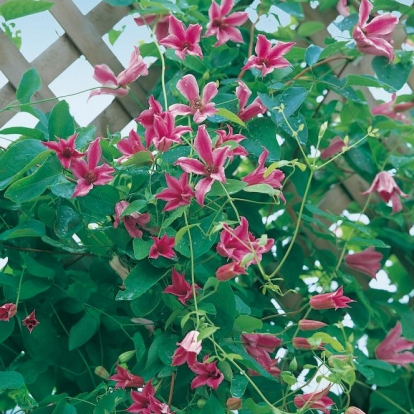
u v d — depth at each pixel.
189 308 0.93
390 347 1.14
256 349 0.97
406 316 1.21
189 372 0.93
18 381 0.95
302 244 1.22
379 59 1.14
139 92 1.19
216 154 0.90
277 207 1.18
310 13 1.26
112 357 1.07
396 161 1.21
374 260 1.17
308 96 1.23
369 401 1.20
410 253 1.25
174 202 0.91
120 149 0.94
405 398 1.19
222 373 0.91
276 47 1.03
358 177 1.26
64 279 1.05
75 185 0.95
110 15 1.19
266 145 1.03
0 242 1.03
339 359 0.89
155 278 0.92
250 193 1.12
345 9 1.21
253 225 1.12
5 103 1.13
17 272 1.07
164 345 0.93
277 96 1.06
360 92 1.21
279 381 1.09
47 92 1.15
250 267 1.17
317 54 1.06
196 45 1.02
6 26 1.14
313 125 1.19
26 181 0.93
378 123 1.21
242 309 1.00
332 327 1.14
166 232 0.93
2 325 1.02
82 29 1.17
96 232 1.01
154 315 0.98
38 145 0.98
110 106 1.18
